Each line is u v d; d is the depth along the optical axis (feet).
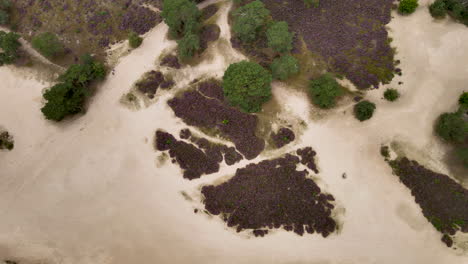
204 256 145.48
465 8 177.17
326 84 158.92
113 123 173.99
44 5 199.31
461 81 167.43
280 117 168.04
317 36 183.93
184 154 163.84
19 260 150.41
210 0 198.80
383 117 164.55
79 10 198.29
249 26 169.89
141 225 152.97
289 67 163.32
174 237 149.59
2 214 159.12
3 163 169.58
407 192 150.30
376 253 142.72
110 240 151.64
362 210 149.38
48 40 178.50
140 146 168.04
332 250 143.74
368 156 158.71
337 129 164.45
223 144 164.35
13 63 189.57
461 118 152.25
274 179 155.43
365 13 188.03
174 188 158.40
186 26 178.29
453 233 140.87
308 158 158.92
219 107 171.32
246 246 145.59
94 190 160.97
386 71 173.68
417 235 143.84
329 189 153.48
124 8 198.39
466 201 145.48
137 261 147.74
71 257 150.20
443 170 152.35
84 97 177.99
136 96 178.91
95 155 167.63
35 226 156.25
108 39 193.57
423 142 157.99
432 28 180.24
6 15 195.00
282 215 148.56
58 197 160.97
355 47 180.14
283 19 189.67
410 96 167.43
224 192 154.40
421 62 173.37
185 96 176.45
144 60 187.11
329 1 192.65
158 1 198.59
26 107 180.14
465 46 174.40
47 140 172.45
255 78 154.10
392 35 181.27
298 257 143.23
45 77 186.19
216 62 182.50
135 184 160.86
